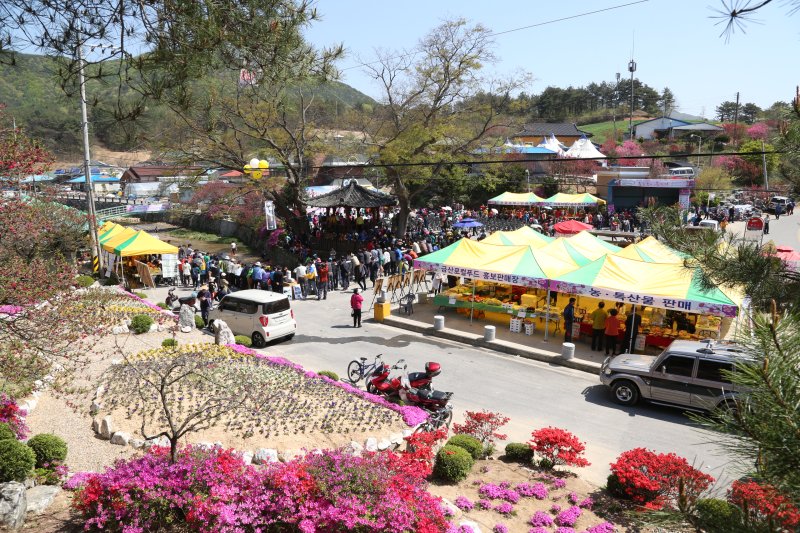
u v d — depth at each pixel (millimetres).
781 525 3387
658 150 90688
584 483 10844
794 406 3238
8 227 10820
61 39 5789
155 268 29625
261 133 33688
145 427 11617
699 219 48500
